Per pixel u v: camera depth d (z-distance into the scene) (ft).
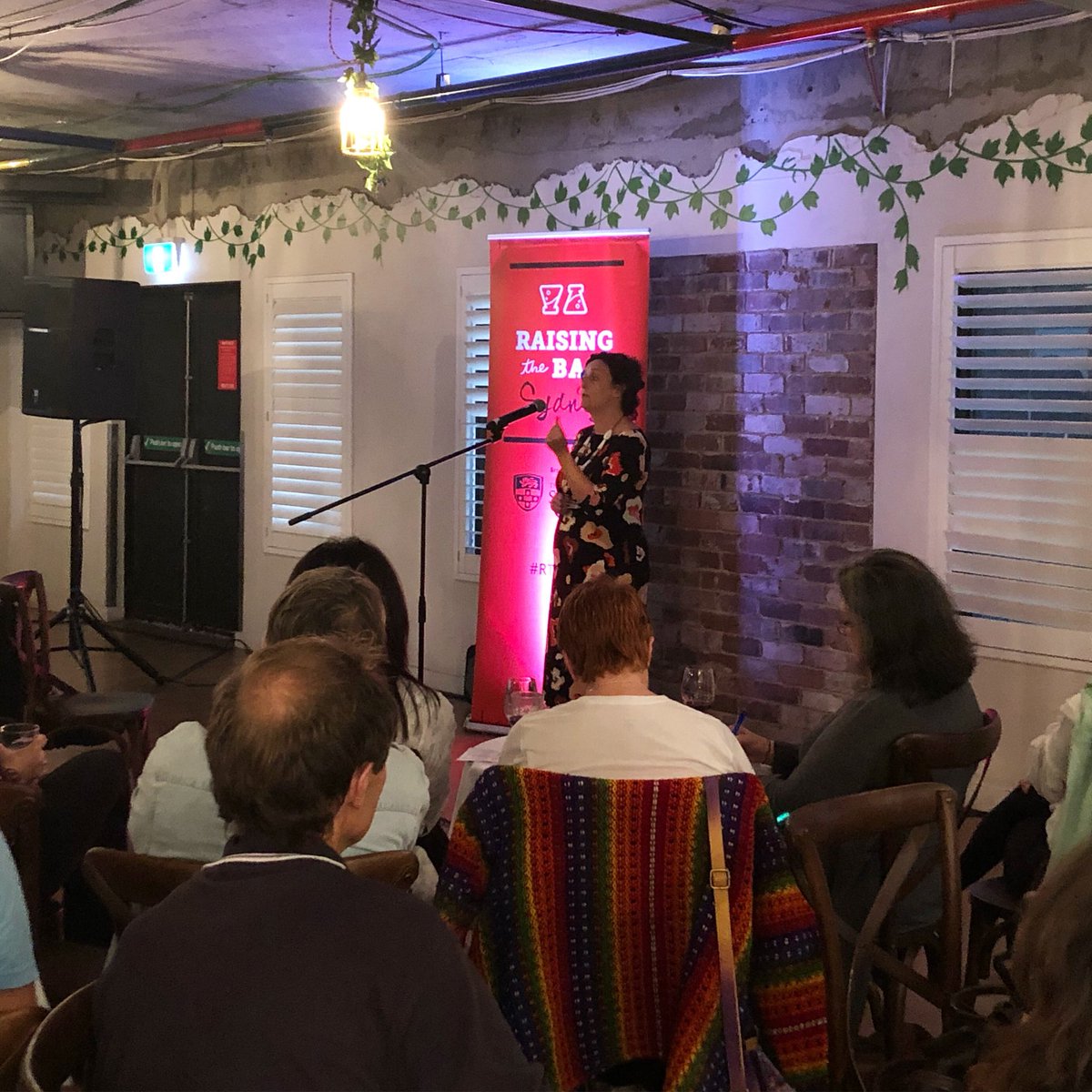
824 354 15.99
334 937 4.13
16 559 28.53
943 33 14.40
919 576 8.60
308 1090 3.95
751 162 16.49
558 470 17.46
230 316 24.13
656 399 17.85
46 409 20.77
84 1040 4.44
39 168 24.53
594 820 6.23
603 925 6.25
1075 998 3.62
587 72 16.06
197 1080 3.97
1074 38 13.52
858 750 8.50
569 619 7.06
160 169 24.86
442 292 20.29
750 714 17.13
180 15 15.19
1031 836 9.20
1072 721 8.13
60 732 13.12
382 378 21.34
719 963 6.06
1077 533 13.96
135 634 25.62
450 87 17.35
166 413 25.67
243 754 4.36
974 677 14.84
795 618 16.56
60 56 17.51
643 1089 6.59
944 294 14.79
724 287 16.93
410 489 21.08
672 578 17.87
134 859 6.20
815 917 6.59
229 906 4.20
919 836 7.22
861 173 15.42
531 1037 6.22
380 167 20.31
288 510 23.18
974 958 9.36
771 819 6.35
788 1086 6.31
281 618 7.32
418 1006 4.10
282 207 22.68
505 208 19.31
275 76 18.65
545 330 17.39
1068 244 13.75
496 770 6.38
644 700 6.76
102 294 20.62
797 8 14.51
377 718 4.55
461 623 20.47
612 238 16.89
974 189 14.47
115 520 26.68
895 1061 7.38
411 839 6.77
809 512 16.31
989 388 14.53
